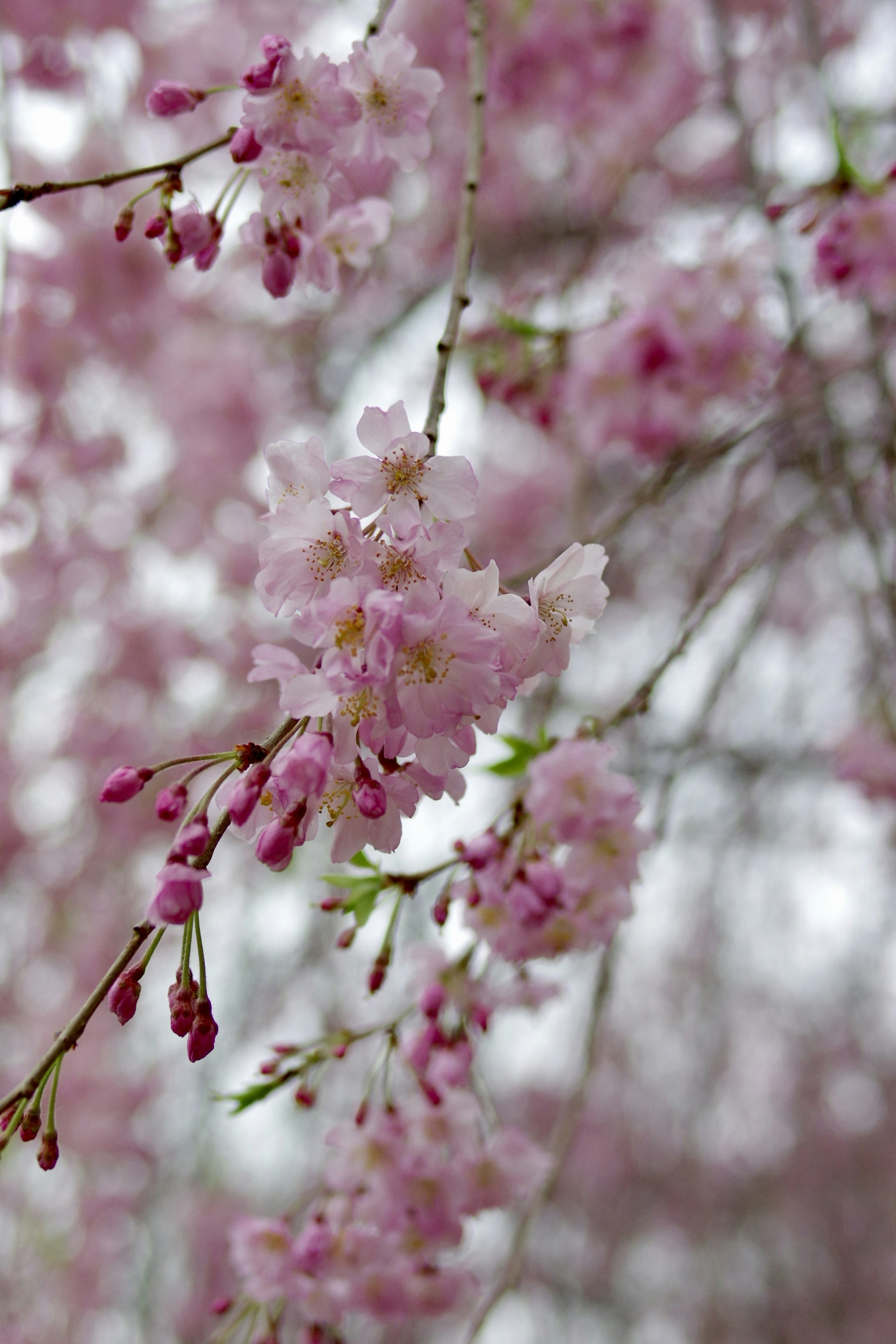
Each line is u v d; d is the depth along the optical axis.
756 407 3.37
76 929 5.22
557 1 3.92
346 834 1.36
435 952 2.14
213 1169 4.70
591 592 1.46
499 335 3.21
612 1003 6.16
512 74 4.14
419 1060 2.02
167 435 5.06
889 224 2.82
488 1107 2.21
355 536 1.28
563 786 1.87
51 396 4.26
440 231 5.38
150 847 5.04
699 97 4.74
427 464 1.32
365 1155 2.07
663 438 3.34
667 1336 6.86
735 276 3.10
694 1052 5.79
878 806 3.64
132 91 4.39
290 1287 2.10
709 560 2.94
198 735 4.88
